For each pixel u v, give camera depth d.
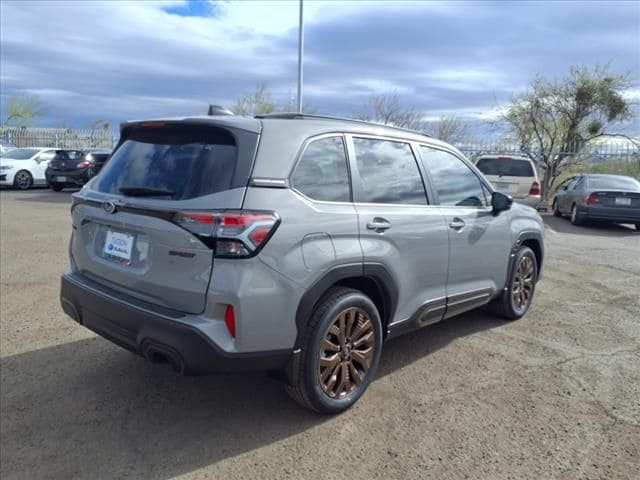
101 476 2.77
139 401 3.55
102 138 32.50
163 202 2.94
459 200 4.47
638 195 12.43
